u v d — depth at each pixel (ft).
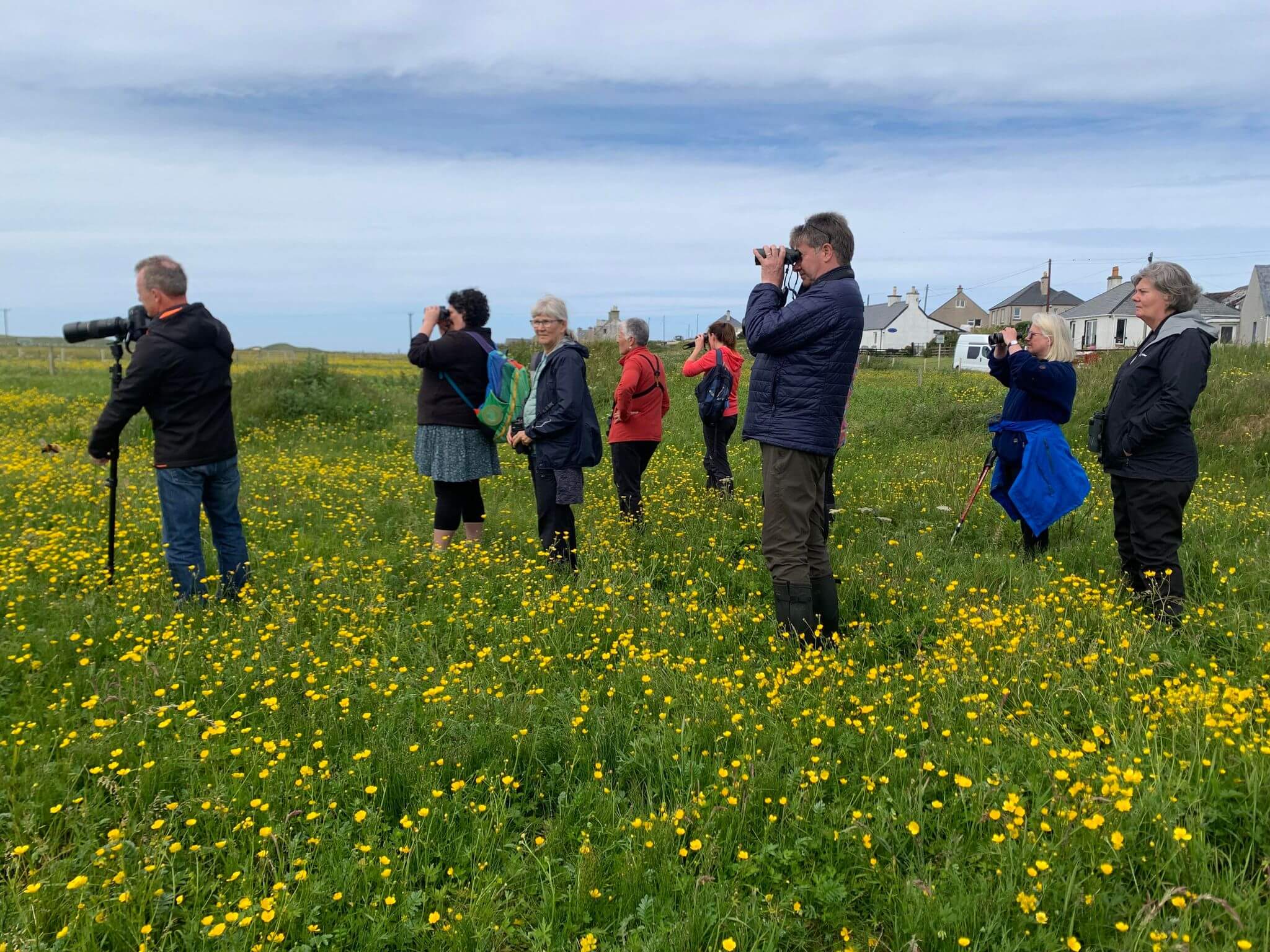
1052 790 9.33
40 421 49.65
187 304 16.24
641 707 12.14
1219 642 13.73
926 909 7.73
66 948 7.73
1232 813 8.76
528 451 19.08
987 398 56.70
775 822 9.35
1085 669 12.12
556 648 14.08
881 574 17.88
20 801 9.78
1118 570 17.67
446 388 19.88
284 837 9.13
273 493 27.61
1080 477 18.53
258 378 51.01
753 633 14.98
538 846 9.20
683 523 22.62
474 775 10.43
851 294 13.52
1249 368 45.09
